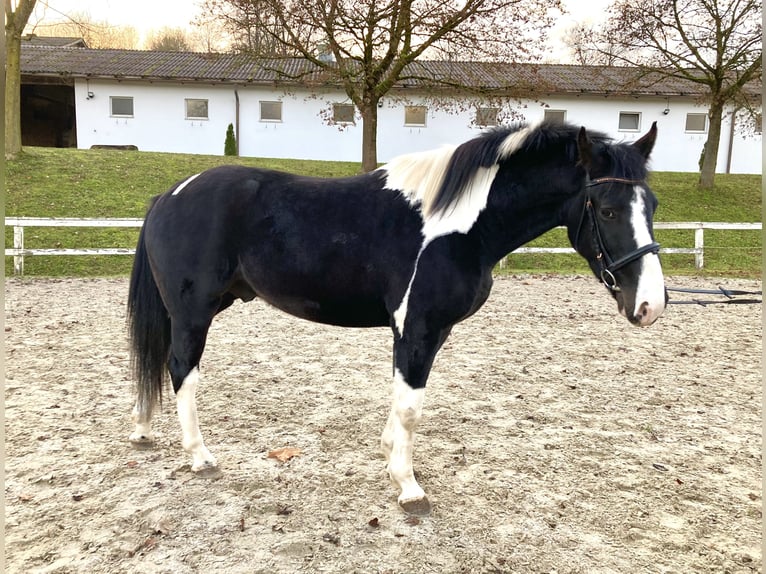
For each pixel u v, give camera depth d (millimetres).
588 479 3029
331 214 2664
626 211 2307
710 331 6738
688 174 18188
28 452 3148
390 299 2586
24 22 13117
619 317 7348
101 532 2424
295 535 2439
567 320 7129
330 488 2859
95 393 4148
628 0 15125
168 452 3225
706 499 2846
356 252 2602
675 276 10648
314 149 20047
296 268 2668
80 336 5770
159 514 2561
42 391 4148
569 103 20016
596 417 3947
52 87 23375
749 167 20609
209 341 5875
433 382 4652
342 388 4457
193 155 16266
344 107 19781
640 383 4719
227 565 2229
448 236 2514
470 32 12359
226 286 2842
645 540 2482
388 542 2408
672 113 20188
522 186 2586
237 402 4082
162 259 2814
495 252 2666
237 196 2781
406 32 12500
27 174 12695
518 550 2379
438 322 2527
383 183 2721
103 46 33938
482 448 3389
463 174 2555
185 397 2871
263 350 5566
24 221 9266
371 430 3639
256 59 13555
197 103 19797
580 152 2377
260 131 19906
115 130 19734
